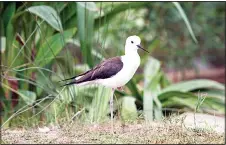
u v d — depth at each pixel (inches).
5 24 450.9
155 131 339.0
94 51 487.8
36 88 459.2
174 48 737.0
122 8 461.4
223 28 739.4
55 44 433.7
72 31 436.8
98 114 401.1
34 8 412.5
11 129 377.1
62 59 487.5
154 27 710.5
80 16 433.1
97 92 418.9
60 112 390.6
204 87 536.1
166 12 721.6
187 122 385.1
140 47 335.6
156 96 488.4
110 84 339.3
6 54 455.2
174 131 334.0
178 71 812.6
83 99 421.7
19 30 458.6
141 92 500.1
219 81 870.4
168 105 501.0
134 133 337.1
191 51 734.5
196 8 714.2
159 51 768.9
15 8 457.1
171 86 529.0
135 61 336.8
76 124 362.9
